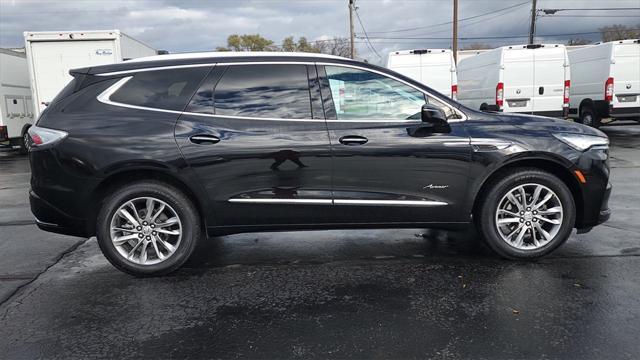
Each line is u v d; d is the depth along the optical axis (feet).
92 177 13.57
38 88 43.11
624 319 11.23
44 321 11.76
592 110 49.34
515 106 45.39
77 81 14.37
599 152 14.87
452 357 9.84
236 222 14.24
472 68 52.65
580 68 51.31
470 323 11.21
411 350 10.14
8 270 15.33
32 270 15.29
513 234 15.01
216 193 13.93
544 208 14.97
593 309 11.76
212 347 10.44
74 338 10.91
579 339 10.40
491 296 12.62
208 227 14.26
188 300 12.83
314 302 12.56
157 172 13.97
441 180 14.38
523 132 14.58
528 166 14.90
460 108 14.84
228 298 12.91
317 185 14.10
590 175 14.67
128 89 14.16
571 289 12.92
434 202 14.44
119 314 12.07
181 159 13.67
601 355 9.80
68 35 42.39
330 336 10.80
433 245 17.01
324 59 14.53
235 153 13.79
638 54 46.29
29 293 13.46
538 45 44.73
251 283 13.91
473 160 14.35
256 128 13.96
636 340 10.33
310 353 10.12
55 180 13.75
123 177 14.10
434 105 14.20
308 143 13.92
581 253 15.71
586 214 14.98
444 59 45.44
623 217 19.97
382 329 11.05
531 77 45.01
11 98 48.01
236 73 14.33
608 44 46.65
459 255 15.89
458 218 14.69
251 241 17.87
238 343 10.59
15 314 12.16
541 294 12.66
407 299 12.60
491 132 14.47
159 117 13.87
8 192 29.53
